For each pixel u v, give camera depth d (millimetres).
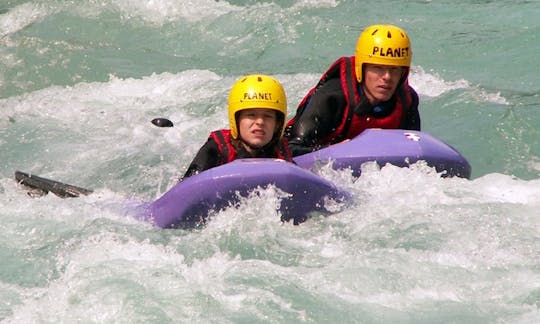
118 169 30859
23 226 24656
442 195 25312
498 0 51531
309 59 43188
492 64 41062
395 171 26625
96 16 49344
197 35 47031
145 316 19359
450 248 22156
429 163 27125
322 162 27062
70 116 36656
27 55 43312
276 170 23734
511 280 20766
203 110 37000
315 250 22625
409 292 20406
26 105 37938
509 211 24016
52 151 32688
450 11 49781
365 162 26938
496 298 20141
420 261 21625
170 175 30188
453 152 27547
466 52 42938
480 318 19438
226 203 23984
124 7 49781
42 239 23797
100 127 35281
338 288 20578
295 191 23844
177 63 43531
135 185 29578
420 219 23656
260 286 20578
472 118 33875
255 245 22906
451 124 33594
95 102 38406
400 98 29016
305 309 19719
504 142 31516
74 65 42531
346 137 28969
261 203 23891
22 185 27703
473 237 22578
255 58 43844
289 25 47344
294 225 24281
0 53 43469
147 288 20422
